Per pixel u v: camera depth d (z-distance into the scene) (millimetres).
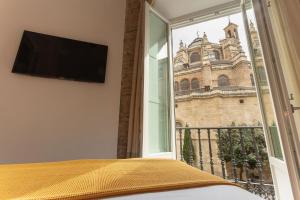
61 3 2410
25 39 2125
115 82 2465
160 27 2551
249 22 1929
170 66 2539
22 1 2227
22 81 2053
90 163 1082
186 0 2355
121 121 2355
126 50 2584
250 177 3488
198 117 8555
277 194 1537
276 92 1224
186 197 578
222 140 3918
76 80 2260
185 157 4332
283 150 1133
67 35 2361
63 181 691
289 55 1319
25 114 2000
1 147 1857
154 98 2297
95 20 2553
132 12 2711
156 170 918
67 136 2117
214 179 803
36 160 1950
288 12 1356
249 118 7609
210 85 8945
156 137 2229
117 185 639
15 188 613
